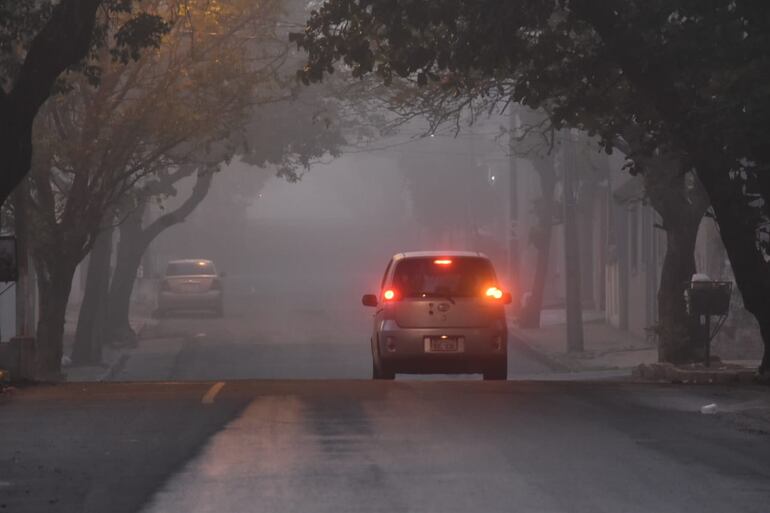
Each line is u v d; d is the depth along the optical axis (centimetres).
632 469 3105
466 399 4728
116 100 9106
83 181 8956
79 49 6016
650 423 3997
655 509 2620
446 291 6072
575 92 6825
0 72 7788
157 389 5334
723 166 5875
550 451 3394
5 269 6128
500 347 6047
